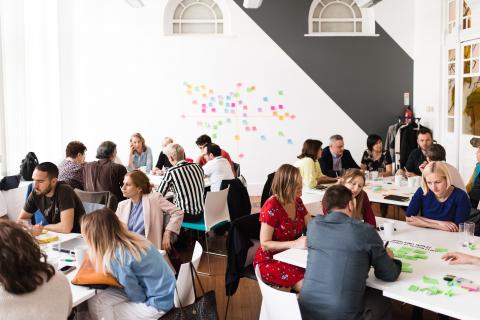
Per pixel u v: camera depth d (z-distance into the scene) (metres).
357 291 2.53
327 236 2.59
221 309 3.98
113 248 2.63
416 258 2.96
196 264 2.77
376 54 8.26
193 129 8.28
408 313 3.76
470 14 6.71
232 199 4.88
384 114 8.38
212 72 8.19
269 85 8.25
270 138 8.34
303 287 2.65
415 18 8.17
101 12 8.03
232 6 8.09
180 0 8.16
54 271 2.02
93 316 2.76
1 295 1.87
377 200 4.60
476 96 6.57
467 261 2.85
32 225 3.71
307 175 5.22
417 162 5.75
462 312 2.23
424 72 7.93
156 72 8.17
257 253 3.32
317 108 8.32
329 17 8.27
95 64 8.11
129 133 8.24
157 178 6.05
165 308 2.69
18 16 6.18
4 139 5.81
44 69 7.09
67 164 5.03
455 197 3.67
